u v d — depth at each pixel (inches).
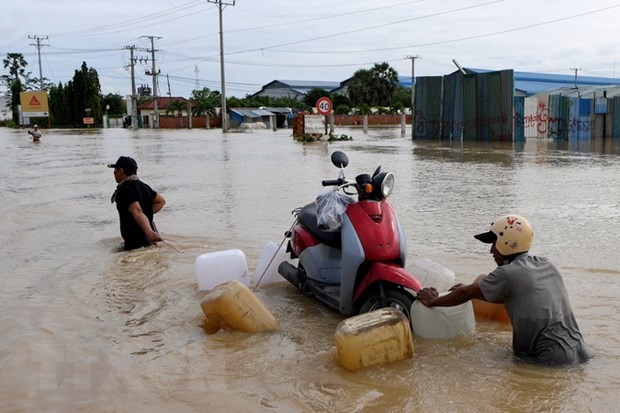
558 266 271.1
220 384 161.9
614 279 250.5
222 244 329.4
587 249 303.1
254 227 374.9
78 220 414.0
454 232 348.8
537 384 158.6
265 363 175.6
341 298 205.0
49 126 3312.0
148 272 275.1
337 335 170.6
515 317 174.4
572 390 154.9
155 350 186.1
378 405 149.1
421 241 327.0
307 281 232.1
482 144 1194.6
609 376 162.6
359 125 2915.8
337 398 153.1
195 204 468.8
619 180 576.7
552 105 1317.7
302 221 243.9
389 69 3425.2
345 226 204.7
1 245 336.2
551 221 376.5
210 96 3627.0
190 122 2965.1
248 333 199.9
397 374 166.6
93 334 199.8
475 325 205.9
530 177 609.0
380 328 171.5
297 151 1074.7
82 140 1656.0
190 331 203.3
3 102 4589.1
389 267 194.7
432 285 225.8
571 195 482.9
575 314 210.2
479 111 1304.1
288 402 151.1
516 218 179.3
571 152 948.6
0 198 519.8
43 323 209.6
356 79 3467.0
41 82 3816.4
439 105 1384.1
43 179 663.1
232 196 508.4
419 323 193.5
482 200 463.5
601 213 402.0
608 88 1628.9
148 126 3294.8
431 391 155.9
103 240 346.6
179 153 1059.3
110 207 469.4
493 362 173.5
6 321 211.3
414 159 844.0
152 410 147.9
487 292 175.8
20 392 157.3
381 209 206.1
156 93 3159.5
